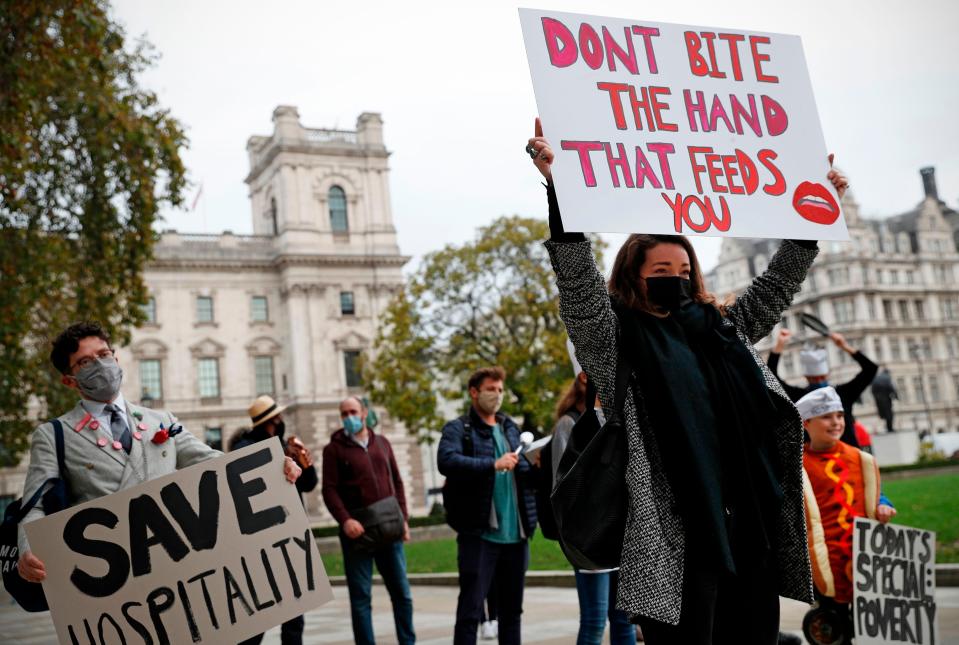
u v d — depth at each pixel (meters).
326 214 61.75
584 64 3.25
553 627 8.95
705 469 2.86
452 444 6.48
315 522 57.91
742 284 97.81
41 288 18.67
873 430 86.81
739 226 3.34
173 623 4.12
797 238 3.44
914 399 91.38
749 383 3.11
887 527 5.46
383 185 63.47
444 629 9.58
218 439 58.91
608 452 2.96
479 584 6.22
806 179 3.52
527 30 3.20
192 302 59.66
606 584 5.58
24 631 12.30
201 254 59.75
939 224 98.44
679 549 2.85
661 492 2.91
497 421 6.86
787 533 3.06
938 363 94.31
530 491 6.42
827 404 5.58
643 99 3.30
